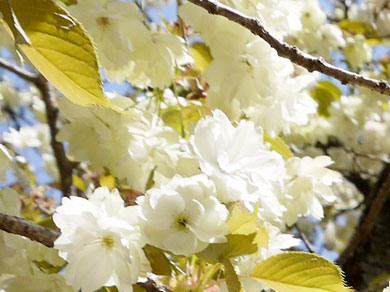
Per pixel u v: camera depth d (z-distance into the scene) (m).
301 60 0.76
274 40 0.77
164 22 0.97
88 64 0.66
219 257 0.75
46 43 0.66
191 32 0.95
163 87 0.88
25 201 1.10
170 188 0.76
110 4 0.86
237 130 0.79
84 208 0.75
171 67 0.88
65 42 0.66
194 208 0.75
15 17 0.65
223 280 0.76
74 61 0.66
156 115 0.90
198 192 0.76
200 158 0.77
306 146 1.51
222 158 0.77
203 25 0.87
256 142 0.79
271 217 0.80
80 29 0.66
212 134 0.78
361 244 1.38
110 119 0.87
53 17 0.66
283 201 0.90
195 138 0.78
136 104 0.89
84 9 0.85
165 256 0.76
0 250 0.78
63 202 0.75
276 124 0.92
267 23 0.88
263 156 0.78
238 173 0.77
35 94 1.57
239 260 0.79
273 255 0.77
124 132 0.87
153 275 0.76
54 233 0.75
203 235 0.75
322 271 0.75
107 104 0.67
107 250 0.74
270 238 0.81
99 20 0.85
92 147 0.88
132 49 0.87
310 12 1.31
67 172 1.23
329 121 1.46
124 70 0.89
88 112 0.88
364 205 1.51
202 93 0.95
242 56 0.88
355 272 1.37
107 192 0.76
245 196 0.76
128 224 0.75
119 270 0.74
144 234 0.75
